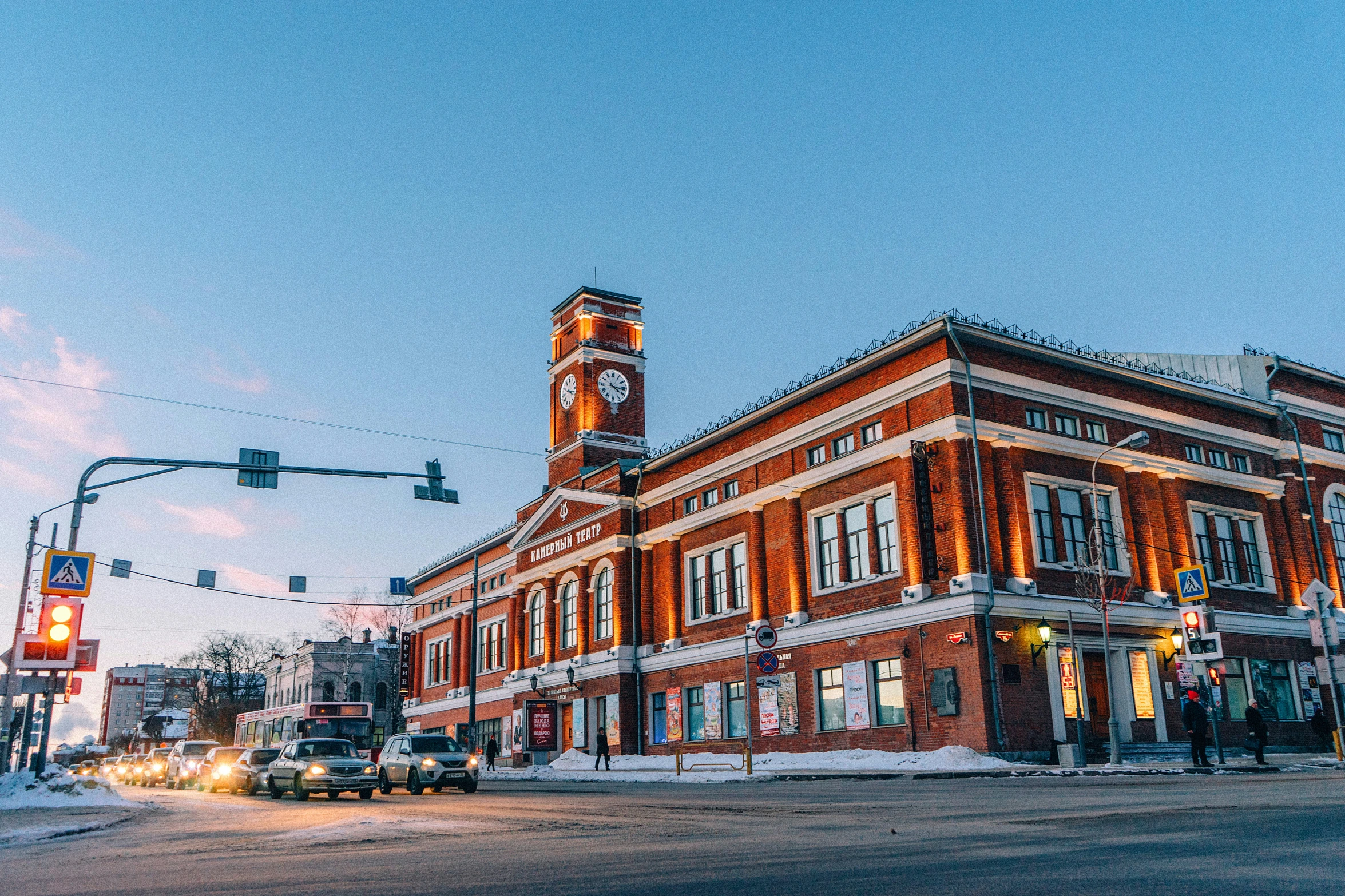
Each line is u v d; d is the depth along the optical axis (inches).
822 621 1471.5
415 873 396.5
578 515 2097.7
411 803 942.4
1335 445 1764.3
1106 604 1183.6
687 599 1820.9
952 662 1261.1
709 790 1007.6
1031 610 1279.5
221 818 809.5
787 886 331.3
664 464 1891.0
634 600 1918.1
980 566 1267.2
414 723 2812.5
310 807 940.6
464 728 2529.5
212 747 1886.1
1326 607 1274.6
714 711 1683.1
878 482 1424.7
